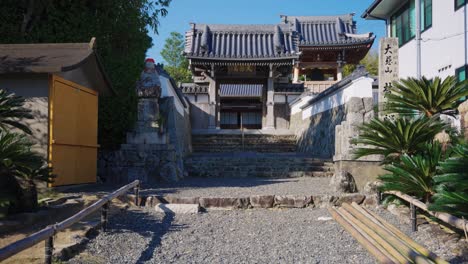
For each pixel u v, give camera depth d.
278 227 6.18
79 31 10.32
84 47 8.25
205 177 12.05
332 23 27.91
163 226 6.06
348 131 8.48
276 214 7.05
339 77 25.34
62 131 7.86
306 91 19.05
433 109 6.99
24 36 9.77
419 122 6.46
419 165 5.91
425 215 6.15
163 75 13.05
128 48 11.51
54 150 7.55
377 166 8.34
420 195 6.07
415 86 6.94
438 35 14.00
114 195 5.84
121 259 4.46
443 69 13.70
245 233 5.82
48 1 9.77
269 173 12.16
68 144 8.10
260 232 5.88
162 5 11.85
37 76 7.43
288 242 5.36
